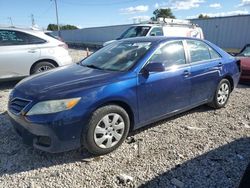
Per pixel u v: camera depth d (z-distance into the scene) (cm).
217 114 539
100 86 355
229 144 408
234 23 1917
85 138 348
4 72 703
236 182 313
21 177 322
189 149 390
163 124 480
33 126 329
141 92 395
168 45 453
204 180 317
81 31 3881
